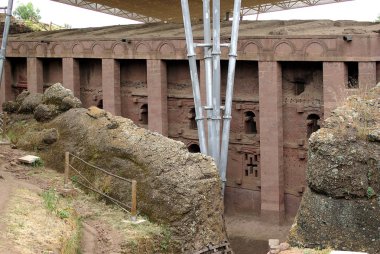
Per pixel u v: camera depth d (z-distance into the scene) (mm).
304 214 13219
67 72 31000
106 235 14734
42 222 13086
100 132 18672
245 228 23297
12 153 20578
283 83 23047
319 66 22094
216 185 16578
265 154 22750
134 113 28922
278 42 22156
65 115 20828
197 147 26500
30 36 35875
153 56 26750
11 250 10969
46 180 18234
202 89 24828
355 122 13180
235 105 24656
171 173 16156
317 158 13117
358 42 20203
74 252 12703
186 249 15531
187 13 19953
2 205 13789
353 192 12625
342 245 12555
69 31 36125
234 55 20141
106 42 28781
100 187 17406
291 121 22891
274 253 12344
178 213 15672
